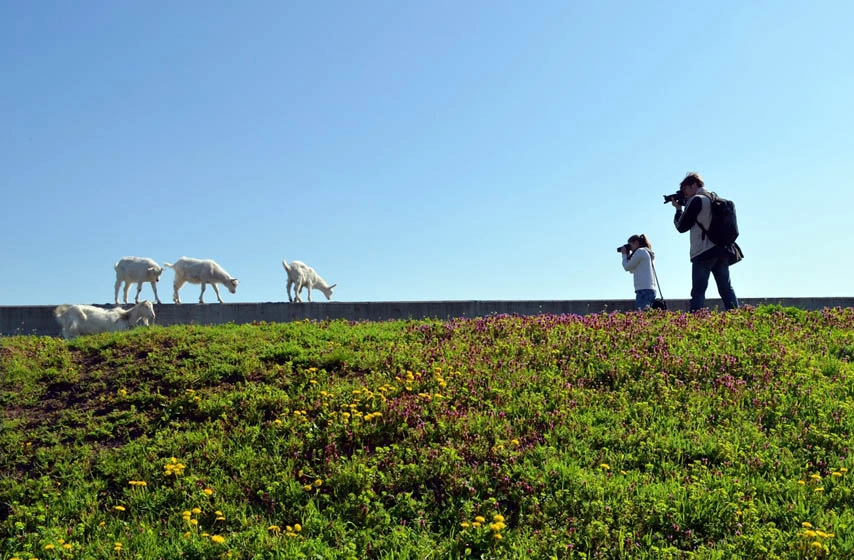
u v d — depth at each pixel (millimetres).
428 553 6410
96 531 7148
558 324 12984
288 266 25359
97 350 12047
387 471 7730
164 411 9508
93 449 8812
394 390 9594
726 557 6227
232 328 13297
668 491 7184
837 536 6480
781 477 7555
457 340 11969
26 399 10234
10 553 6812
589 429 8625
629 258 15305
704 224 13547
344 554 6480
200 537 6859
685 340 11625
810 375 10273
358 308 19391
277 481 7738
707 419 9023
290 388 9875
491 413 9039
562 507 7051
